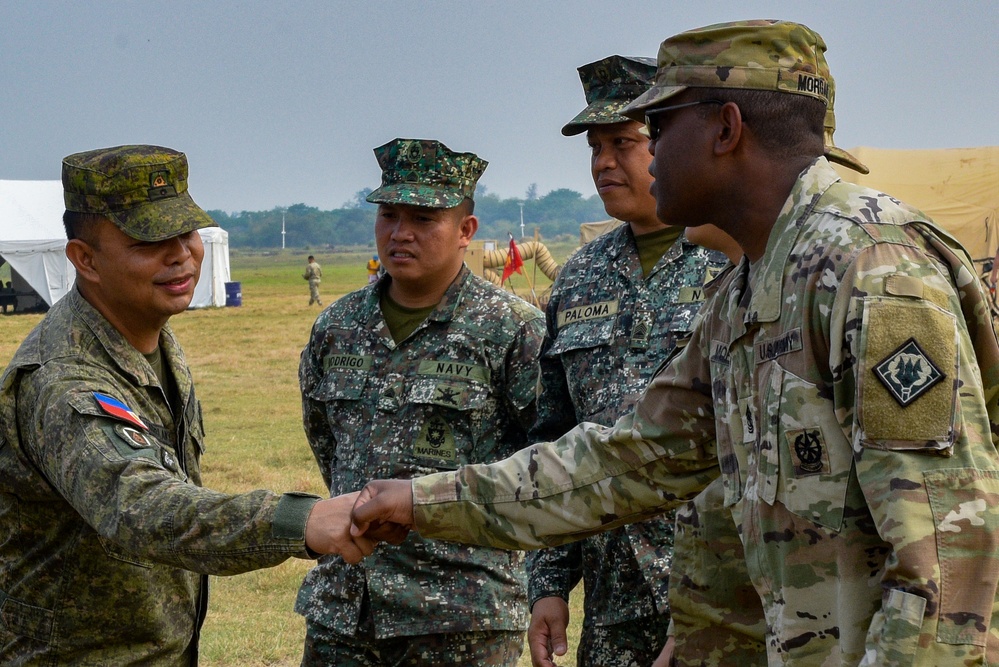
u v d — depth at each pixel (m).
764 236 2.03
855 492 1.76
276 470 9.02
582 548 3.21
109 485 2.38
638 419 2.38
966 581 1.62
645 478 2.37
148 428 2.59
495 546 2.47
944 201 15.98
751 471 1.94
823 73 2.03
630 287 3.25
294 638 5.38
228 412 12.44
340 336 3.65
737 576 2.29
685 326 3.09
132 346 2.73
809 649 1.81
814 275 1.81
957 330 1.70
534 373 3.45
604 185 3.23
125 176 2.64
